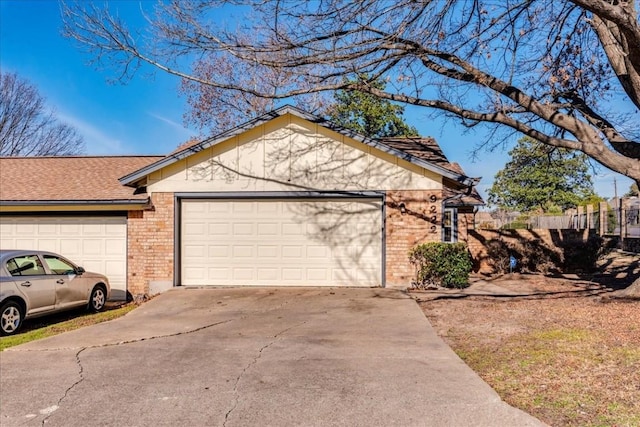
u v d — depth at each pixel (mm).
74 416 4371
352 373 5418
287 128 12242
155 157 16125
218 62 26094
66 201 12281
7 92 29750
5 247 12820
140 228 12422
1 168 15312
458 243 12211
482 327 7590
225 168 12312
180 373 5574
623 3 7973
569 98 11047
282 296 10930
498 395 4637
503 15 9312
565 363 5473
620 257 18906
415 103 10508
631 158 9594
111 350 6691
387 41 9383
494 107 10234
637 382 4746
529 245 16203
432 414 4211
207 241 12414
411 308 9352
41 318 9898
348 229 12195
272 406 4492
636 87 9234
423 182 11953
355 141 12102
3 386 5215
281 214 12328
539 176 45000
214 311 9516
